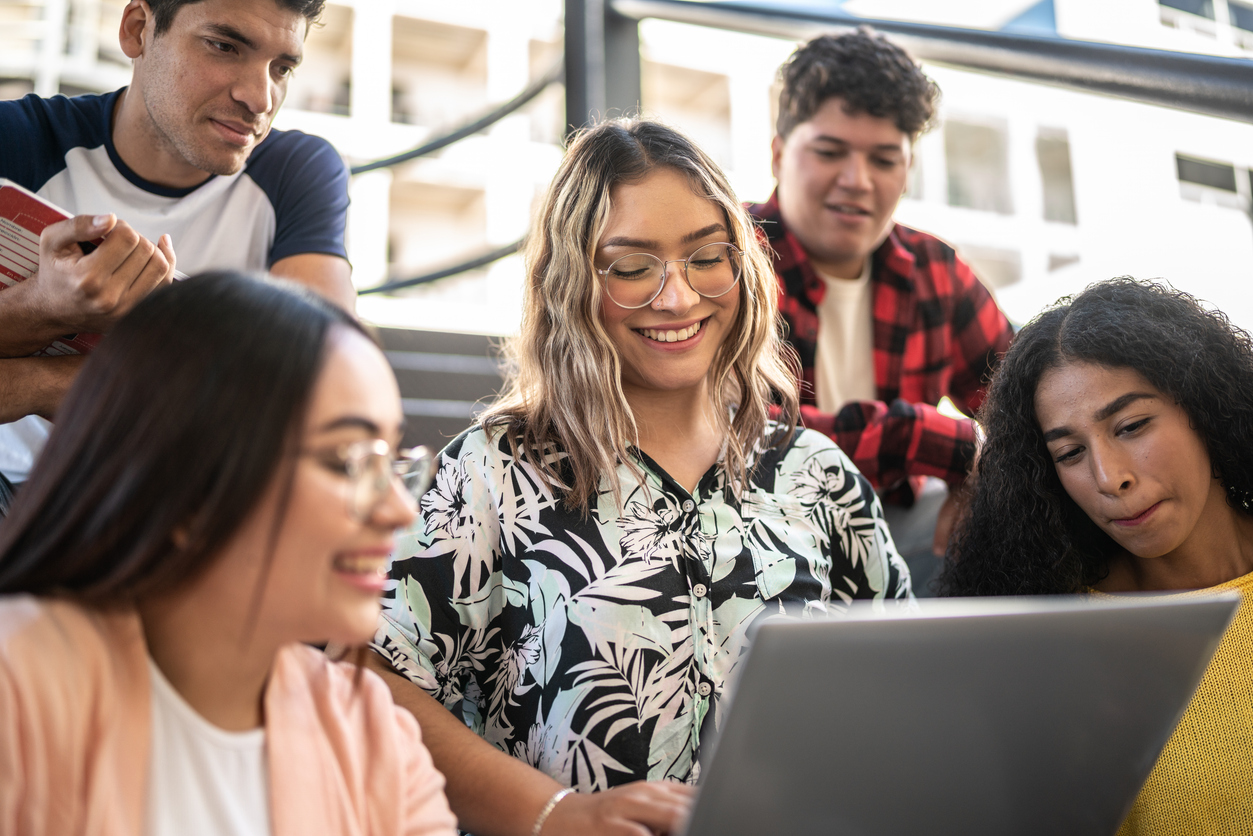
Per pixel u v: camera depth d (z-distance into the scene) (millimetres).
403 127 9352
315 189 1482
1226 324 1130
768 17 1814
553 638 1024
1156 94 1179
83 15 5062
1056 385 1122
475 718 1106
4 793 547
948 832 667
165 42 1238
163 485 597
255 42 1231
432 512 1073
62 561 612
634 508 1075
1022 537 1185
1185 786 1031
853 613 598
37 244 1040
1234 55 1106
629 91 2125
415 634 1034
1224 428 1069
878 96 1619
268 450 601
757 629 570
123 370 621
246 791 660
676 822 808
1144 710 705
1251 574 1080
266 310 636
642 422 1143
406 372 2408
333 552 616
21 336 1043
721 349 1167
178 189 1381
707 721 1018
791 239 1753
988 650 626
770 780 604
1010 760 668
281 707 694
